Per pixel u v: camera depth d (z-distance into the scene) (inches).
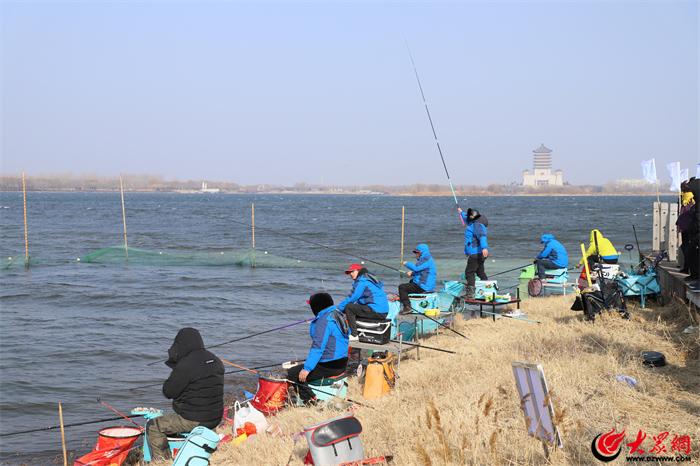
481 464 240.5
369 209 4992.6
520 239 1879.9
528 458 241.4
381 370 393.4
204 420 311.6
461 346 475.5
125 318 778.8
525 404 239.6
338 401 369.4
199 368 310.2
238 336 678.5
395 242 1886.1
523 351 422.0
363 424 309.0
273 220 3277.6
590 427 267.7
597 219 3120.1
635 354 385.1
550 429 233.1
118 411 463.5
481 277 606.5
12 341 663.1
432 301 524.7
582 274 587.5
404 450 263.0
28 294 935.7
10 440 416.5
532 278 740.0
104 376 546.9
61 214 3693.4
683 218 458.6
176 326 734.5
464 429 272.1
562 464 232.8
